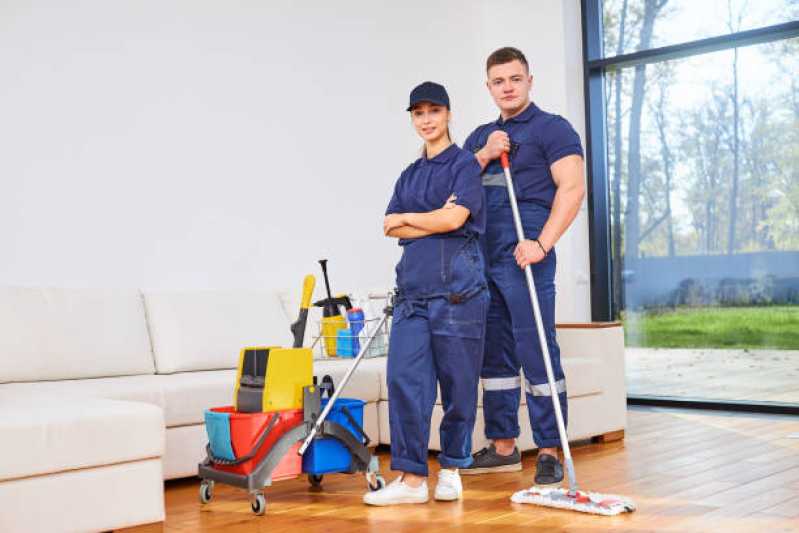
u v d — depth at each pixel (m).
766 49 4.97
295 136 4.68
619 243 5.52
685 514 2.46
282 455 2.69
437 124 2.73
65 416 2.30
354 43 5.00
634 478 3.02
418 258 2.69
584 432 3.80
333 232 4.80
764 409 4.84
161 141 4.14
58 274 3.78
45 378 3.34
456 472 2.77
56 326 3.43
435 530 2.37
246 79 4.49
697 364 5.21
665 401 5.24
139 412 2.42
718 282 5.15
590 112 5.49
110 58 4.00
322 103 4.81
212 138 4.33
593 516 2.47
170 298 3.83
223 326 3.87
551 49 5.41
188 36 4.28
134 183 4.04
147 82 4.12
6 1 3.70
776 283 4.95
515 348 3.13
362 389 3.59
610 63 5.45
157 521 2.44
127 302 3.71
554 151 2.94
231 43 4.44
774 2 4.93
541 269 2.96
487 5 5.71
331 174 4.82
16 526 2.20
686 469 3.17
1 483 2.19
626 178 5.50
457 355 2.66
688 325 5.25
